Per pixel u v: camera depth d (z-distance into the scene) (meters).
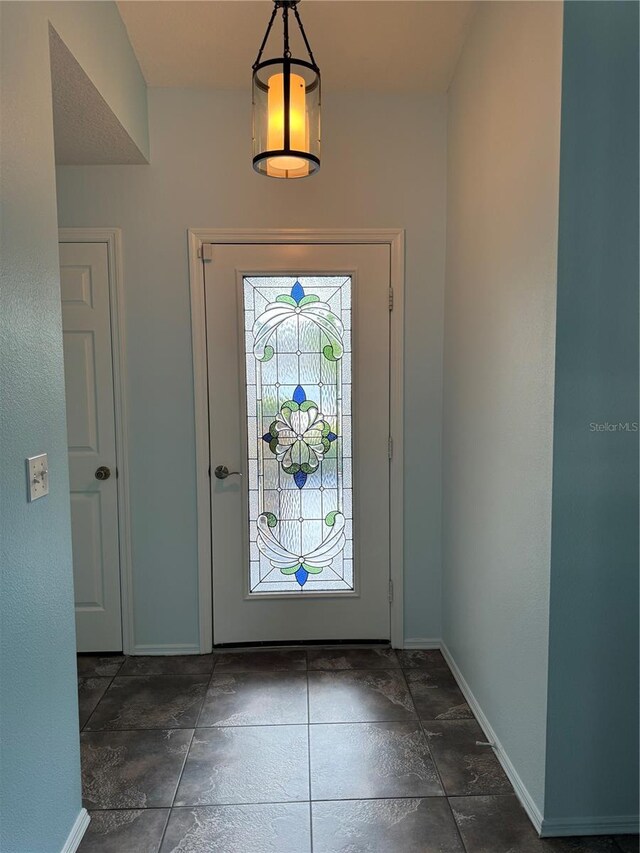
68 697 1.60
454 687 2.47
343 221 2.68
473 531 2.27
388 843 1.64
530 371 1.70
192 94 2.60
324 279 2.72
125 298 2.66
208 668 2.64
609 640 1.60
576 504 1.57
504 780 1.89
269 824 1.71
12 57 1.30
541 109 1.61
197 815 1.75
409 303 2.72
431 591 2.82
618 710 1.62
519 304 1.78
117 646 2.78
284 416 2.76
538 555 1.67
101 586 2.76
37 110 1.42
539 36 1.61
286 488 2.79
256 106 1.76
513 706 1.86
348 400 2.77
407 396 2.76
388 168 2.67
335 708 2.31
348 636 2.84
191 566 2.77
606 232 1.51
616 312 1.53
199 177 2.63
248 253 2.68
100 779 1.91
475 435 2.23
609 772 1.64
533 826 1.69
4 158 1.26
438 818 1.73
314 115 1.77
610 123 1.50
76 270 2.64
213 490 2.76
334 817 1.73
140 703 2.35
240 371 2.71
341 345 2.75
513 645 1.86
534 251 1.66
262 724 2.21
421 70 2.50
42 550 1.44
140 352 2.68
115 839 1.66
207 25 2.22
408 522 2.80
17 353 1.31
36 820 1.41
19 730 1.32
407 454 2.79
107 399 2.69
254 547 2.80
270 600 2.80
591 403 1.55
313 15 2.17
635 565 1.58
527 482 1.74
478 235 2.18
